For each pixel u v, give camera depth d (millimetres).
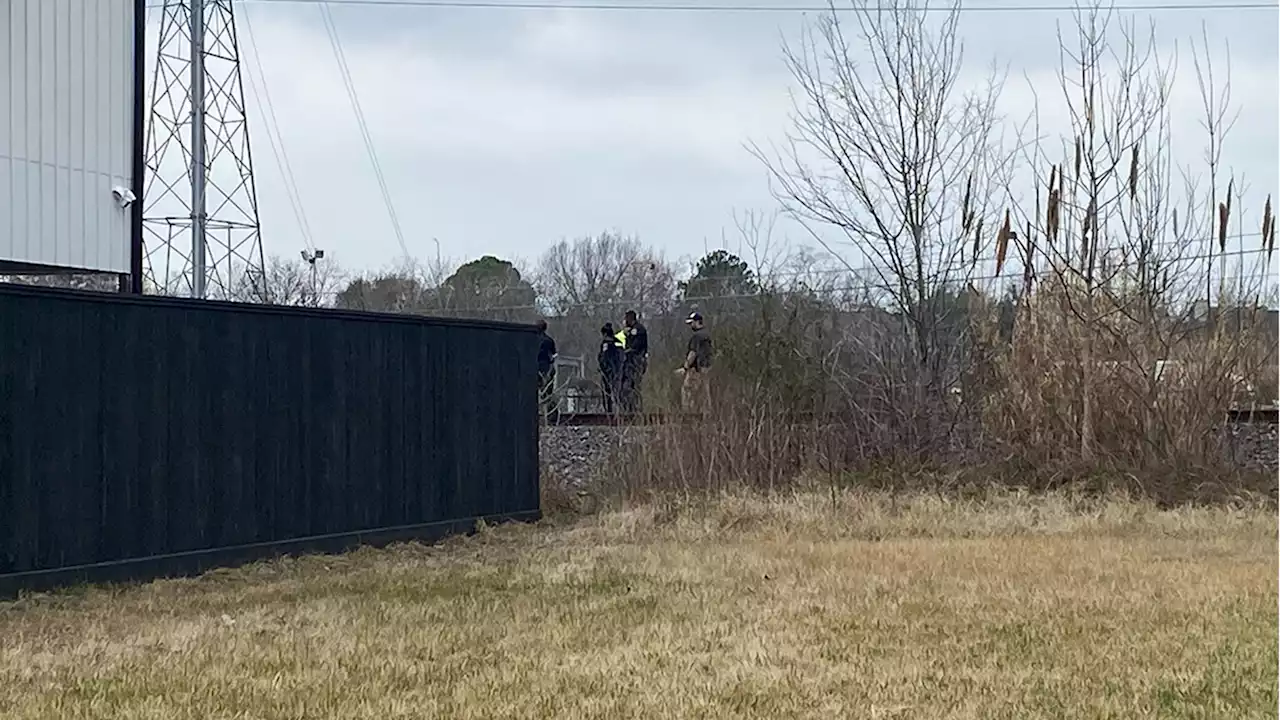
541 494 15609
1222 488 14938
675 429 16000
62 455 9695
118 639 7848
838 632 7832
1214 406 15633
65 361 9750
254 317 11367
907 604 8789
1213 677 6496
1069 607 8586
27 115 12648
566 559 11641
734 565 10859
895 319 18500
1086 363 15922
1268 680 6414
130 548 10188
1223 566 10469
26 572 9383
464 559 11836
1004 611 8484
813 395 16844
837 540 12781
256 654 7289
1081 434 15836
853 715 5871
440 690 6406
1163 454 15469
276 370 11570
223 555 10930
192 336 10797
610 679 6613
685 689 6379
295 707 6062
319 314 12000
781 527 13664
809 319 17766
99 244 13492
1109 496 14789
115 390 10125
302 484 11773
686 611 8664
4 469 9273
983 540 12531
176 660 7121
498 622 8344
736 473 15859
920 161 19016
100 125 13539
